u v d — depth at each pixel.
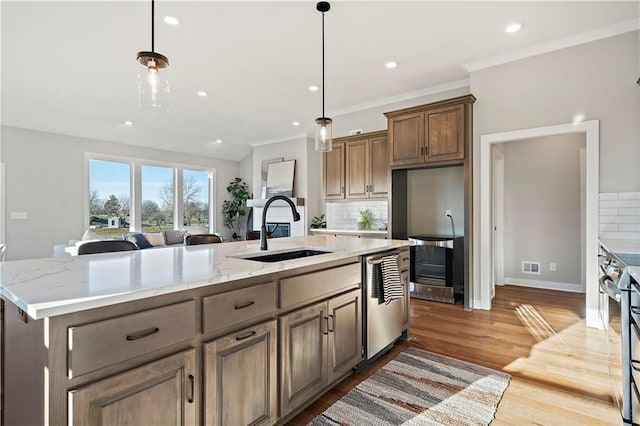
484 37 3.27
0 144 5.56
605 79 3.15
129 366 1.09
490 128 3.75
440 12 2.84
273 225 7.40
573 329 3.10
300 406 1.81
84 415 0.98
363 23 3.01
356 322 2.21
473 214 3.84
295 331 1.72
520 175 4.95
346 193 5.37
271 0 2.66
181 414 1.23
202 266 1.54
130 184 7.17
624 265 1.80
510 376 2.22
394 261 2.54
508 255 5.05
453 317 3.52
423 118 4.11
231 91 4.73
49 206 6.05
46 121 5.75
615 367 1.96
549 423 1.73
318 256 1.85
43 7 2.69
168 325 1.19
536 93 3.49
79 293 1.04
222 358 1.36
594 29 3.12
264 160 7.76
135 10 2.76
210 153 8.50
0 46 3.32
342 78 4.30
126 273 1.36
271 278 1.61
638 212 2.98
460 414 1.81
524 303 3.99
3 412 1.35
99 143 6.68
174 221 7.93
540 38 3.29
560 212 4.66
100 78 4.13
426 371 2.30
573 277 4.57
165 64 1.87
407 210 4.89
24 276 1.30
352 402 1.93
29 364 1.06
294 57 3.69
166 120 6.11
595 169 3.16
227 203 8.95
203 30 3.10
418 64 3.88
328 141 2.87
